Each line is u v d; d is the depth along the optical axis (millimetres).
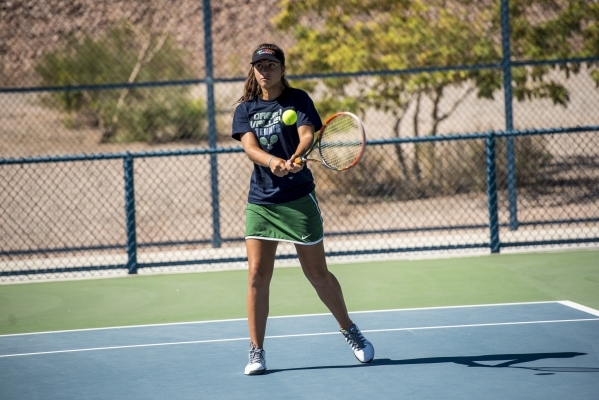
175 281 19172
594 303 15664
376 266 19984
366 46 27641
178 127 38750
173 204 29406
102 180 31453
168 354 13078
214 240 21781
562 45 27328
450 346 12852
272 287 18000
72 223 26594
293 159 11094
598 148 31484
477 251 21438
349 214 26797
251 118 11633
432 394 10469
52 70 40250
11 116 41062
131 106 39188
